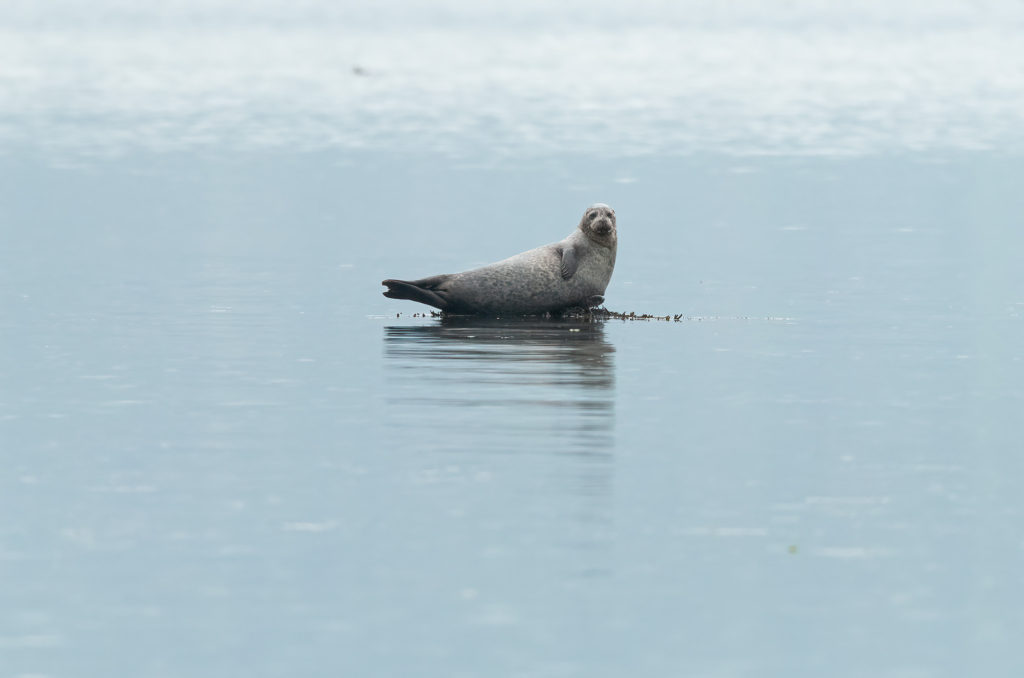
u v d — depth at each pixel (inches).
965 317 3181.6
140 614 1481.3
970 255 4156.0
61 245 4333.2
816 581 1562.5
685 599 1518.2
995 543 1670.8
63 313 3208.7
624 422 2175.2
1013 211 5029.5
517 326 3083.2
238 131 7455.7
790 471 1931.6
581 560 1609.3
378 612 1483.8
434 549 1638.8
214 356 2714.1
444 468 1926.7
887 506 1793.8
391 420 2185.0
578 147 6806.1
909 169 6102.4
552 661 1389.0
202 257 4141.2
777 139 7116.1
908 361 2674.7
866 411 2267.5
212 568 1590.8
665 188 5625.0
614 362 2645.2
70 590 1536.7
